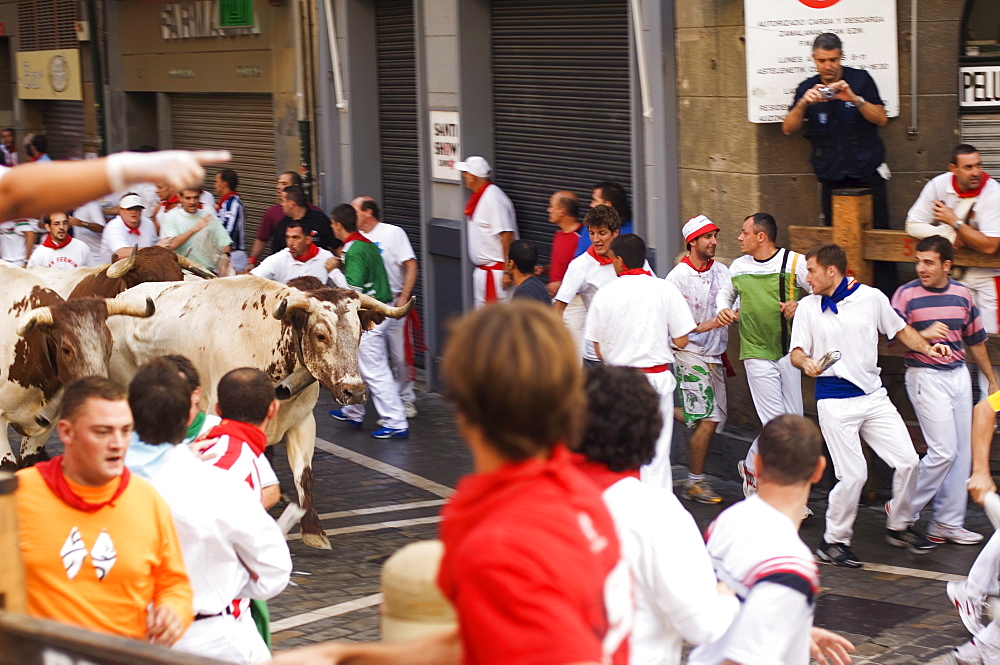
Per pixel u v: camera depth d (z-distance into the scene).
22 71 20.30
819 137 8.41
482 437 1.96
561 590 1.87
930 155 8.66
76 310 7.00
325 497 8.89
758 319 8.09
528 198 11.46
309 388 7.54
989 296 8.11
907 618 6.35
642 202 9.74
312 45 13.62
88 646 2.34
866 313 7.13
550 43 10.88
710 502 8.53
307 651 2.36
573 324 8.92
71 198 2.04
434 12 11.84
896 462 7.24
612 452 3.57
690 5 8.96
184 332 7.64
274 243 11.23
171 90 16.53
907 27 8.52
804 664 3.60
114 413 3.62
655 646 3.45
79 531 3.68
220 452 4.70
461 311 11.97
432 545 2.63
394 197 13.29
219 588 4.17
